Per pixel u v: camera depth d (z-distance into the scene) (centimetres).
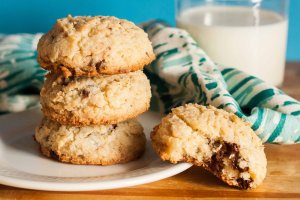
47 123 38
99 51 35
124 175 34
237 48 48
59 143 37
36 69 47
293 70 56
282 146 40
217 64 45
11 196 34
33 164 37
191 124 34
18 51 47
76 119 36
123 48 35
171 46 46
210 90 40
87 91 36
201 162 34
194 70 43
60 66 35
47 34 37
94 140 37
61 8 57
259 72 49
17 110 46
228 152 34
